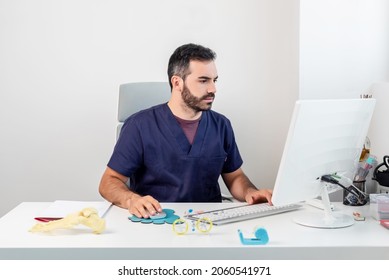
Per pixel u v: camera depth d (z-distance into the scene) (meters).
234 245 1.47
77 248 1.45
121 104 2.46
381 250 1.46
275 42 2.94
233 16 2.94
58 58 2.97
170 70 2.17
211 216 1.75
